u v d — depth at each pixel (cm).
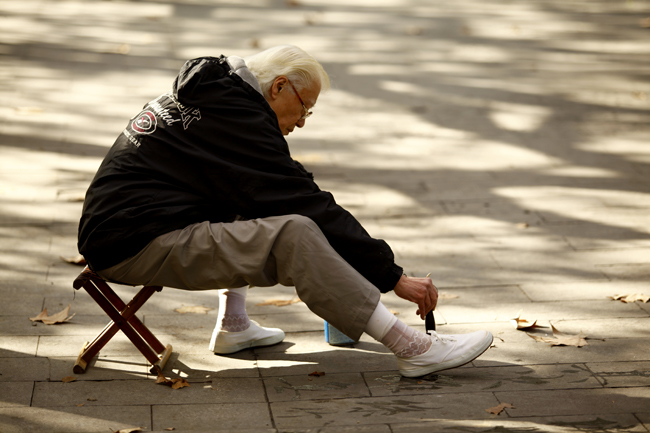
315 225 452
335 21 1989
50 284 632
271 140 461
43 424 415
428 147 1065
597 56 1625
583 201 859
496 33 1872
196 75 464
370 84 1395
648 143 1067
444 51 1672
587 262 695
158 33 1755
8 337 533
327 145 1073
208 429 413
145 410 437
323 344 548
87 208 467
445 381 480
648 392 457
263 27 1880
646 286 639
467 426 412
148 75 1379
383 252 460
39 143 1015
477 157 1021
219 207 468
